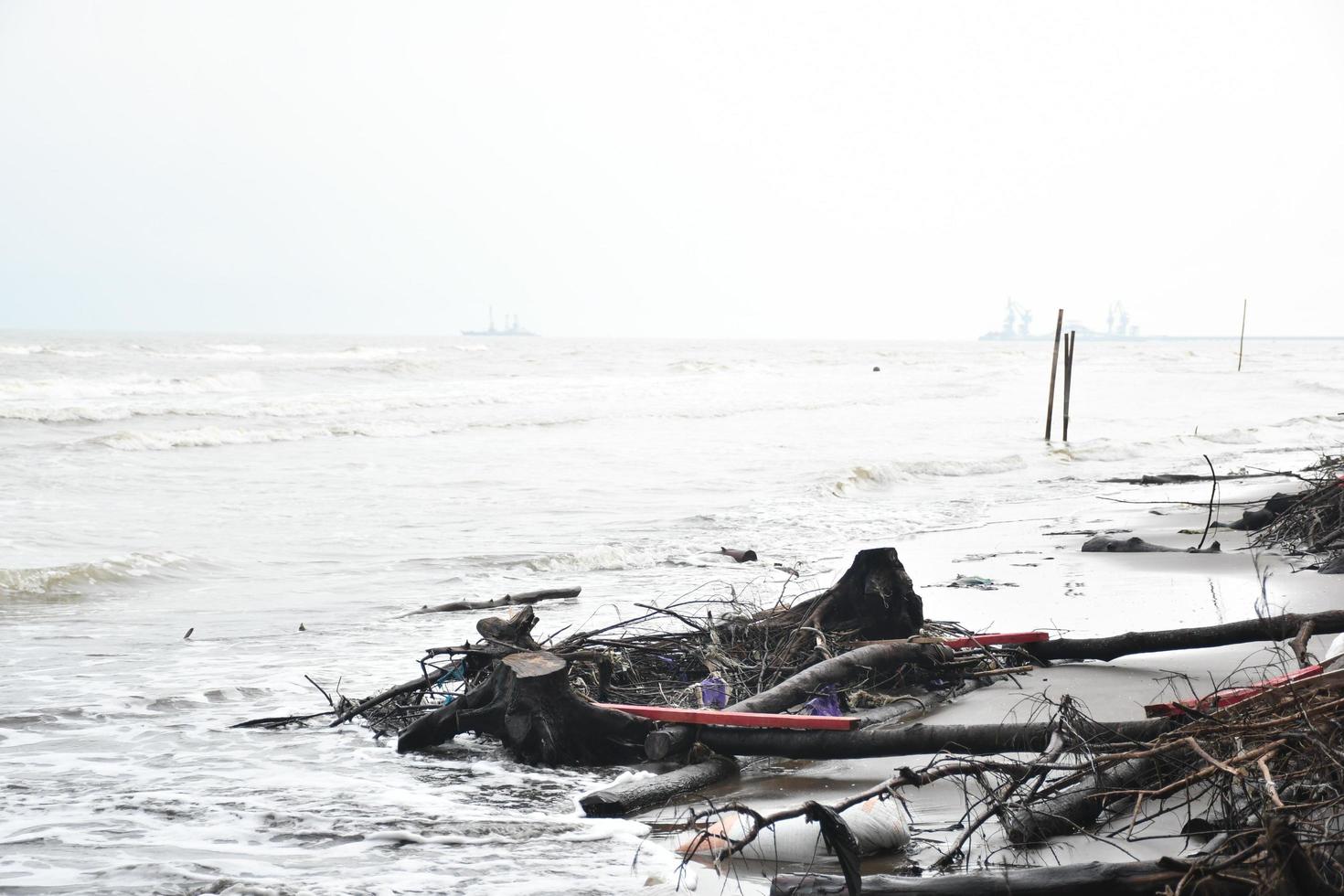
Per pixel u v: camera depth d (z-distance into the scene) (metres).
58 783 6.17
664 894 4.63
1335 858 3.89
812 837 5.07
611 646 7.94
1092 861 4.49
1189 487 20.98
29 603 11.41
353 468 22.70
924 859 4.97
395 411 36.25
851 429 32.91
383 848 5.19
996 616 10.26
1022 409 41.50
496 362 75.94
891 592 8.29
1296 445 28.92
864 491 20.98
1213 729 4.83
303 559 13.94
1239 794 4.74
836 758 6.12
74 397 39.59
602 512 17.78
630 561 13.84
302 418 33.22
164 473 21.59
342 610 11.24
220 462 23.38
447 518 17.05
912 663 7.79
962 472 23.88
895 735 5.98
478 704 6.96
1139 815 5.12
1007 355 121.62
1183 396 49.81
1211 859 3.99
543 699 6.59
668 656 8.02
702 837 4.89
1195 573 12.34
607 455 25.39
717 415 36.62
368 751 6.88
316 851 5.15
